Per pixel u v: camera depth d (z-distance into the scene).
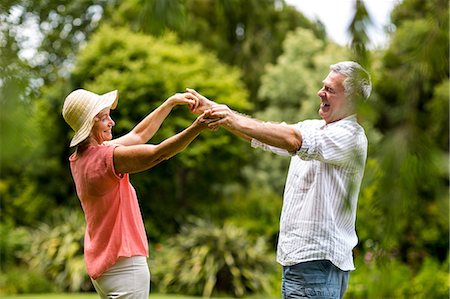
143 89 11.55
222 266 10.59
